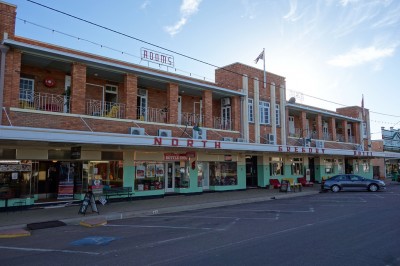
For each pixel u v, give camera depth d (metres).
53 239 9.77
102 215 13.93
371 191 26.47
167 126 20.70
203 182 24.05
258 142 26.50
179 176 22.48
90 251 8.16
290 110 31.73
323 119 37.47
